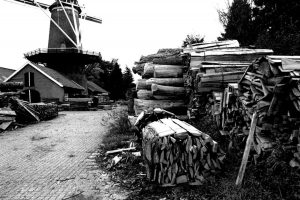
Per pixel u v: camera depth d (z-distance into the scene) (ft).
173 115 26.73
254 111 16.69
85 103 88.63
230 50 30.30
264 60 15.25
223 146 21.99
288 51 51.11
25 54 114.73
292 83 13.61
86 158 27.37
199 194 16.10
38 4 111.96
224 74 24.90
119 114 45.85
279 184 14.10
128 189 18.33
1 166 25.39
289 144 14.89
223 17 80.84
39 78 97.45
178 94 33.37
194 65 28.91
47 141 36.81
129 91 49.37
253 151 17.69
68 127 48.52
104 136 38.70
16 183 20.70
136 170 21.25
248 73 18.04
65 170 23.50
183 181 17.21
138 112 35.76
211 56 28.94
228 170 17.83
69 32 115.85
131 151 26.40
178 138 17.11
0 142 36.60
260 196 13.99
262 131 16.35
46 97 96.53
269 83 15.21
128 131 37.04
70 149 31.73
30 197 18.02
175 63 34.83
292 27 55.42
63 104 88.74
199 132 17.70
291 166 14.34
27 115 54.34
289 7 62.03
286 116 14.85
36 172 23.24
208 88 25.29
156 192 17.10
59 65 117.50
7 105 51.42
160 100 34.17
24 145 34.55
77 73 119.85
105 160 25.82
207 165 17.66
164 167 17.31
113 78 163.53
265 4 66.90
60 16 116.47
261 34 57.72
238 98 19.58
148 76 36.99
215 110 24.23
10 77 99.25
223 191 15.19
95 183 19.95
